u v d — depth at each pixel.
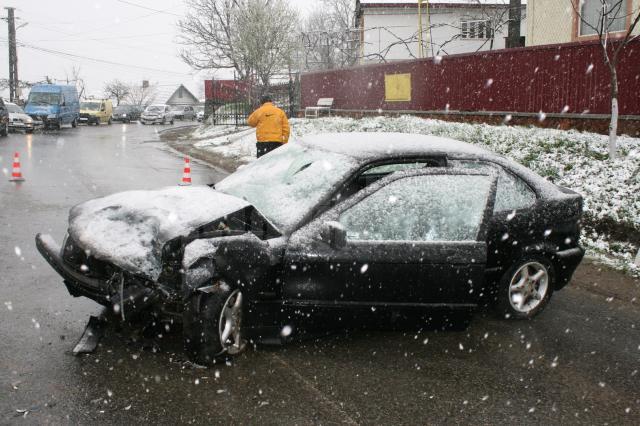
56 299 5.30
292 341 4.65
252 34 31.05
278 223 4.50
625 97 12.69
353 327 4.57
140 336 4.41
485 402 3.91
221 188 5.46
